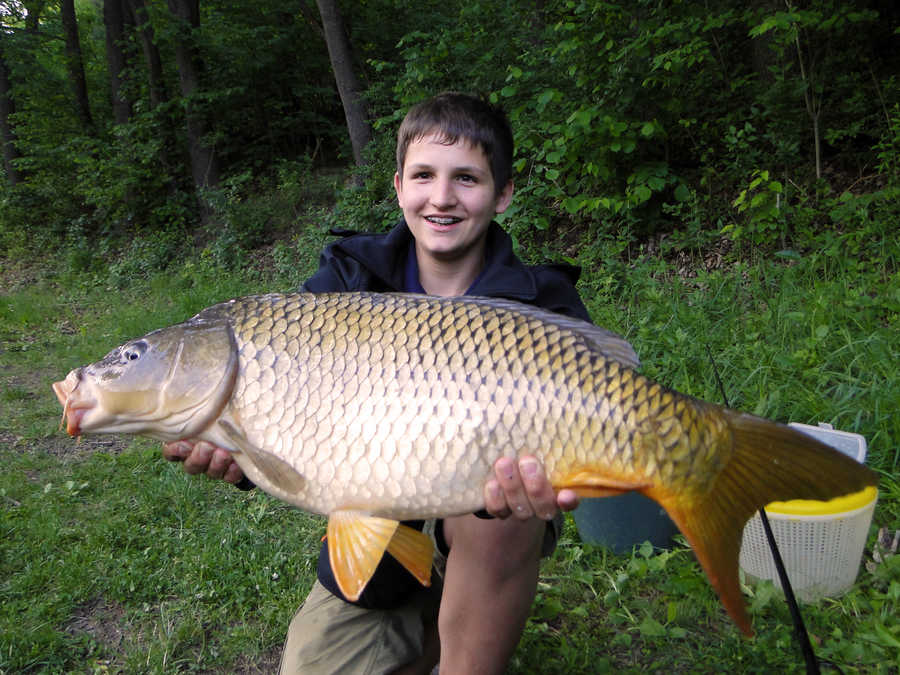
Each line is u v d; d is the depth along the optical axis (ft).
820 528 6.98
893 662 6.34
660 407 4.25
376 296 4.65
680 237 18.24
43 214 47.16
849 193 16.05
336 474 4.41
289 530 10.05
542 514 4.36
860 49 19.26
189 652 7.78
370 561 4.29
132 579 8.94
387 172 28.40
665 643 7.06
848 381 10.67
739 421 4.28
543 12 21.74
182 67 39.04
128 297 32.04
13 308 28.89
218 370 4.55
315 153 40.32
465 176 5.69
